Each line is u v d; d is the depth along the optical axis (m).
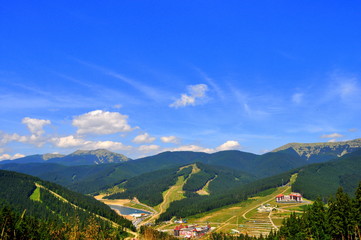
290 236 146.88
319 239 126.62
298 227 145.38
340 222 120.75
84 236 96.19
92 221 102.62
